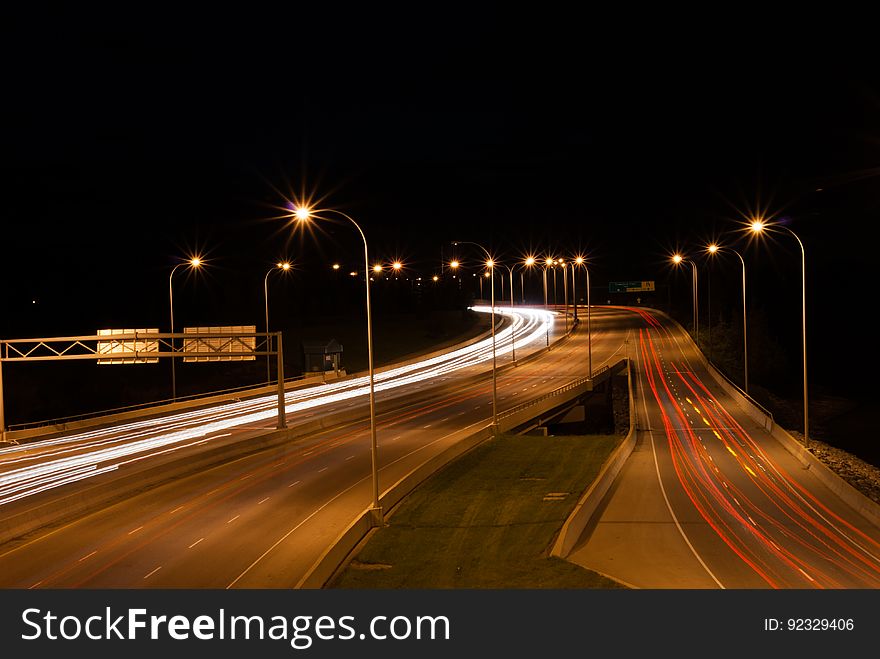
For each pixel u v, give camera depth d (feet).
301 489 139.95
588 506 128.06
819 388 408.87
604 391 289.74
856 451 257.34
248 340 231.91
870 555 105.09
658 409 244.83
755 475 159.02
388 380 322.96
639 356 356.18
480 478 153.89
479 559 101.19
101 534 110.83
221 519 118.93
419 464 162.40
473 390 285.84
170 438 202.18
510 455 177.27
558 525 116.37
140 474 142.10
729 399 257.34
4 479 152.87
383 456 171.94
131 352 178.09
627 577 96.27
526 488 144.05
